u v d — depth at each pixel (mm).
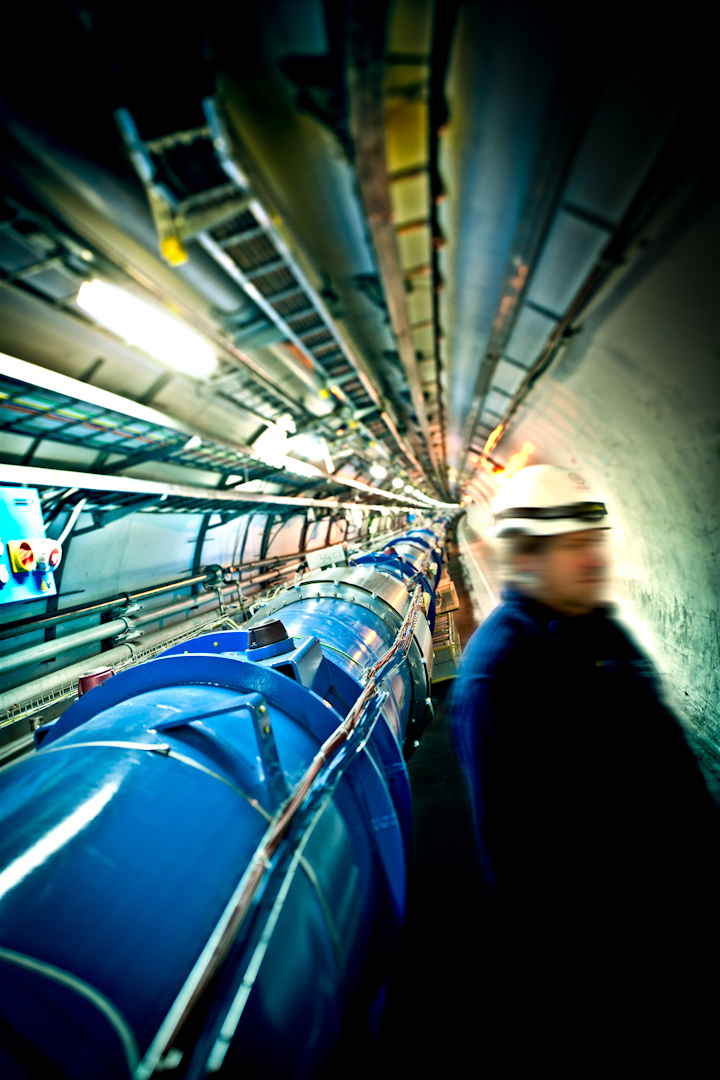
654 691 1299
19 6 1396
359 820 1803
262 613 4164
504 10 1601
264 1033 1078
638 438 3855
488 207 2504
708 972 1363
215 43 1589
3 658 5527
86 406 4457
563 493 1416
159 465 6781
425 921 2854
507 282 2949
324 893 1396
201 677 2062
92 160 1897
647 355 2990
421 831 3666
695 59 1531
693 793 1236
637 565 5387
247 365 3746
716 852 1232
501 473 10414
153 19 1488
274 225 2072
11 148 1728
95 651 7137
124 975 962
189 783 1417
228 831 1329
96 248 2260
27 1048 825
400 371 4434
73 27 1467
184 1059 899
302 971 1213
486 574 13641
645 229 2199
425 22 1617
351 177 2270
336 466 10859
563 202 2328
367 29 1414
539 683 1269
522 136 2061
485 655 1384
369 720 2053
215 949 917
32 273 2418
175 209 1932
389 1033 2234
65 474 4598
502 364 4422
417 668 3963
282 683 1933
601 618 1388
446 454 12102
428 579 7219
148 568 8727
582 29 1585
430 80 1832
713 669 4086
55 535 6105
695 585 4246
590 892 1188
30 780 1351
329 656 2828
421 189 2357
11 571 4930
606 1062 1448
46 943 944
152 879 1139
